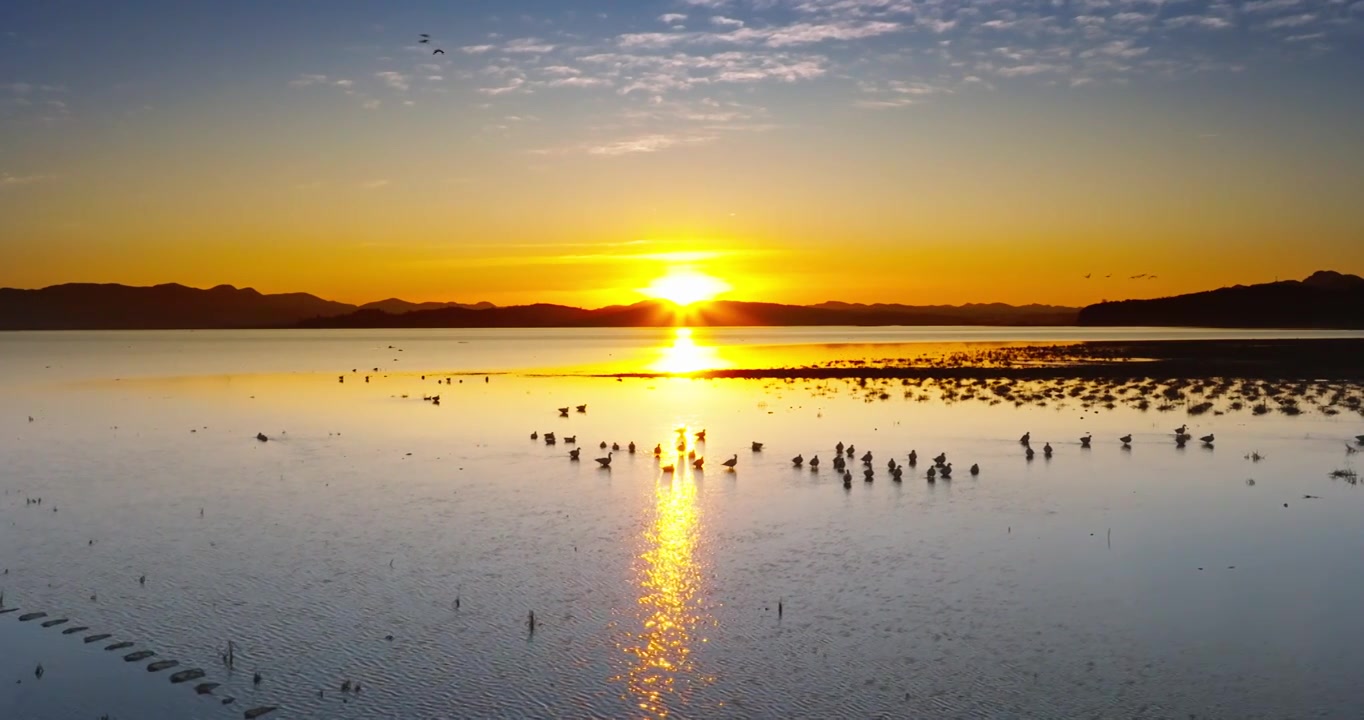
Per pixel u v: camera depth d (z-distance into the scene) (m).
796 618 30.84
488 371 134.38
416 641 29.11
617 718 24.47
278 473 54.06
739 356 172.12
